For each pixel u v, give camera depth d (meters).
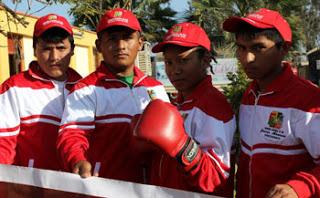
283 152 2.25
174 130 2.07
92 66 18.00
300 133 2.19
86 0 5.33
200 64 2.58
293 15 17.62
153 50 2.67
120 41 2.98
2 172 2.52
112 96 2.96
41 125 3.19
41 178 2.40
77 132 2.77
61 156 2.65
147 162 2.88
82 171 2.28
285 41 2.34
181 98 2.68
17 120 3.16
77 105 2.85
